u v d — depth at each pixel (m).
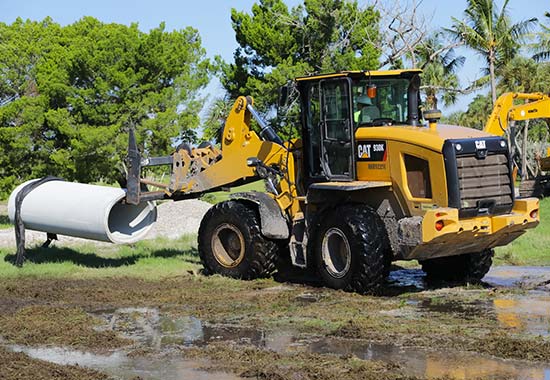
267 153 12.06
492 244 10.68
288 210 11.77
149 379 6.95
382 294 10.58
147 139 27.05
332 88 11.08
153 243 16.19
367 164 10.72
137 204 13.35
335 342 8.06
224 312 9.66
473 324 8.69
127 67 27.14
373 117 11.09
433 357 7.38
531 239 15.57
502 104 12.06
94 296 10.85
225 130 12.64
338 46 32.72
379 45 33.97
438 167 9.95
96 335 8.54
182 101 27.94
